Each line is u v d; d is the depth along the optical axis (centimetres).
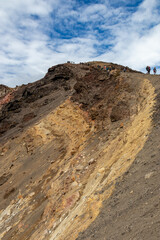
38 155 3162
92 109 2927
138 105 2066
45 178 2459
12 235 1788
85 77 3638
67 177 1797
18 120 5100
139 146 1186
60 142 3053
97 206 961
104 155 1734
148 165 895
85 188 1479
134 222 602
